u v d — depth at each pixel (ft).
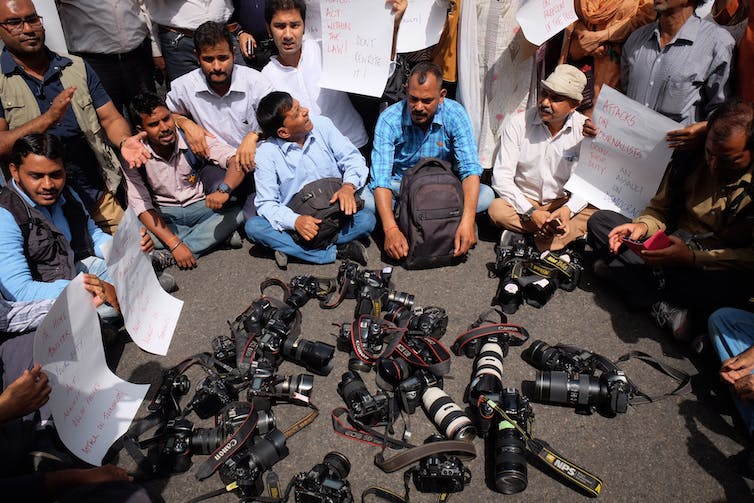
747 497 9.91
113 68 16.76
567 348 11.87
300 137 14.79
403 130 14.99
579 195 14.25
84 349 9.62
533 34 14.23
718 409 11.30
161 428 10.93
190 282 14.67
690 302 12.39
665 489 10.04
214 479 10.30
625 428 10.98
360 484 10.18
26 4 12.35
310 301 13.83
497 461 9.75
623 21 15.06
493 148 16.56
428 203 14.06
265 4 16.38
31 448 10.11
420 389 11.03
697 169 12.52
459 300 13.80
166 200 15.46
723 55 13.43
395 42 15.66
